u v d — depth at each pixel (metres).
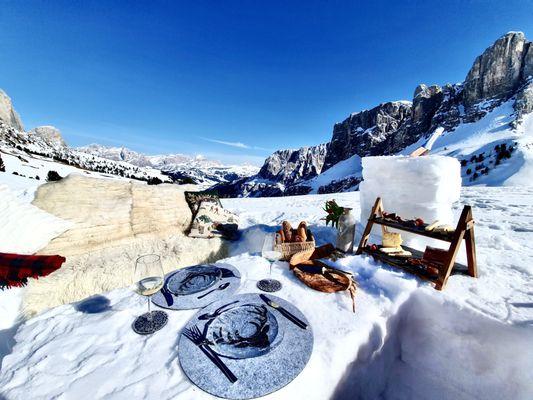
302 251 2.96
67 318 1.88
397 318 2.32
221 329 1.69
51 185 4.63
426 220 3.84
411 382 2.28
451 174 3.76
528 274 2.89
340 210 3.52
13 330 2.79
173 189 6.09
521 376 1.99
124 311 1.96
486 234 4.86
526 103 102.25
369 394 1.97
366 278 2.67
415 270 2.76
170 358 1.52
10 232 3.62
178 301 2.05
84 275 3.96
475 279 2.77
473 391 2.12
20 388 1.33
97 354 1.55
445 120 128.75
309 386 1.43
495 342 2.11
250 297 2.09
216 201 6.63
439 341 2.33
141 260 1.83
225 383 1.32
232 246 5.89
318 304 2.14
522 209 7.38
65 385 1.34
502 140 73.44
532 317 2.12
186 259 5.11
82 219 4.46
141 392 1.31
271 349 1.53
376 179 4.59
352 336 1.78
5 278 1.94
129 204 5.17
